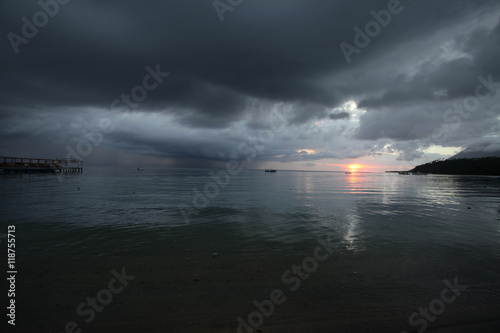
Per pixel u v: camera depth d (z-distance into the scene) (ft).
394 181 198.08
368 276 19.77
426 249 26.12
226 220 39.78
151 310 15.02
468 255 24.48
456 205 58.39
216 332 13.23
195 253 24.49
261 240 29.07
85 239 28.76
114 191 81.35
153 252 24.68
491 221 40.16
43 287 17.52
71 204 52.85
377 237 30.58
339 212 47.75
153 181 139.44
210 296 16.61
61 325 13.65
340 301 16.22
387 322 14.25
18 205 50.24
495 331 13.65
